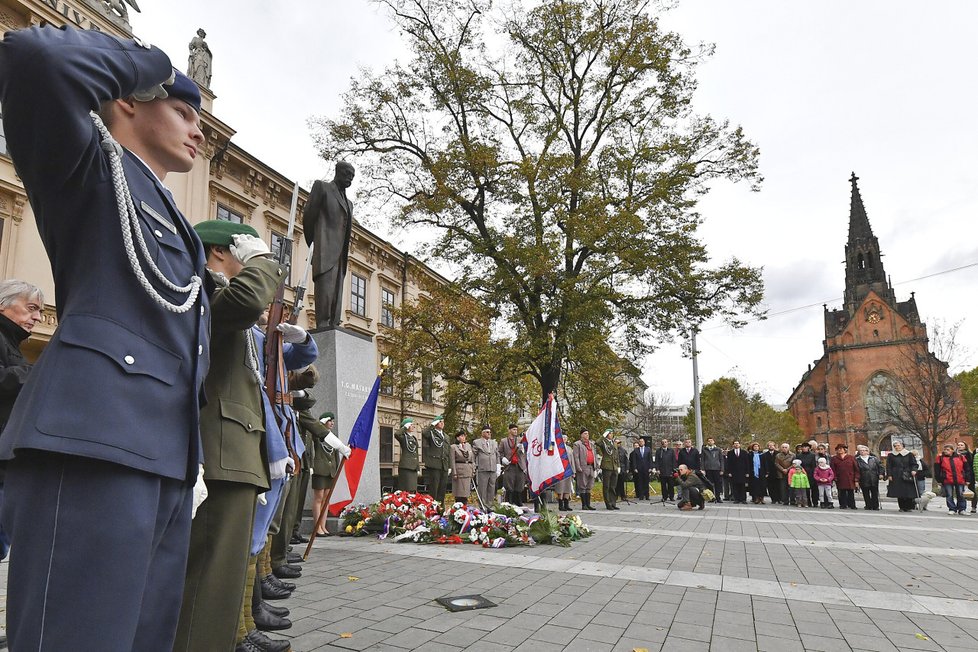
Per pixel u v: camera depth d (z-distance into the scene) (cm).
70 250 159
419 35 2047
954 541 935
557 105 2267
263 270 230
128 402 150
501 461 1480
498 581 554
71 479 141
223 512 231
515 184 2044
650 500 2105
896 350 6381
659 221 2045
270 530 456
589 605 471
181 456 165
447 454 1473
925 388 3631
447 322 2050
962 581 601
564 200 2023
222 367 246
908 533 1051
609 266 2108
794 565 681
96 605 137
